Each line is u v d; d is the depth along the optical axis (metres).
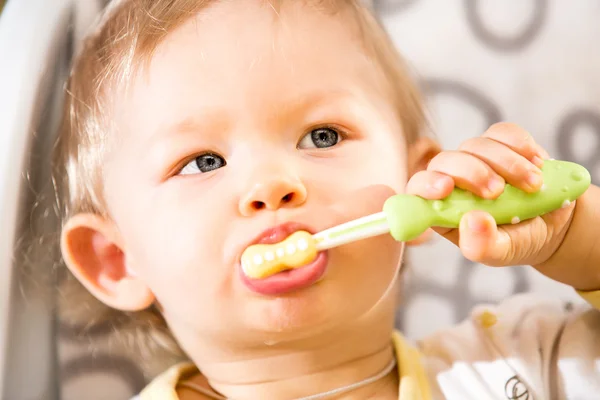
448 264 1.15
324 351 0.78
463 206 0.63
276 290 0.65
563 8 1.19
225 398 0.82
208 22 0.72
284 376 0.78
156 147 0.71
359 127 0.73
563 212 0.72
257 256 0.64
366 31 0.83
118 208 0.77
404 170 0.79
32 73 0.88
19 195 0.87
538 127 1.19
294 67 0.71
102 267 0.85
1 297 0.86
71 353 0.98
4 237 0.86
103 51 0.83
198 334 0.77
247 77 0.69
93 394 0.99
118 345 1.01
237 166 0.68
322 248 0.63
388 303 0.83
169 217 0.70
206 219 0.68
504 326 0.92
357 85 0.75
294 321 0.66
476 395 0.84
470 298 1.15
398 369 0.85
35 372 0.92
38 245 0.91
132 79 0.75
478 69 1.19
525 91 1.19
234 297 0.68
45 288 0.92
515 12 1.19
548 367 0.86
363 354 0.81
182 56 0.72
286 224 0.65
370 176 0.71
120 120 0.76
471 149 0.66
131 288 0.83
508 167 0.64
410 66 1.09
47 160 0.91
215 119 0.69
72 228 0.84
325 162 0.70
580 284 0.80
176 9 0.74
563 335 0.87
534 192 0.65
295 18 0.74
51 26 0.89
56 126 0.91
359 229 0.62
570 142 1.18
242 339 0.73
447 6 1.20
